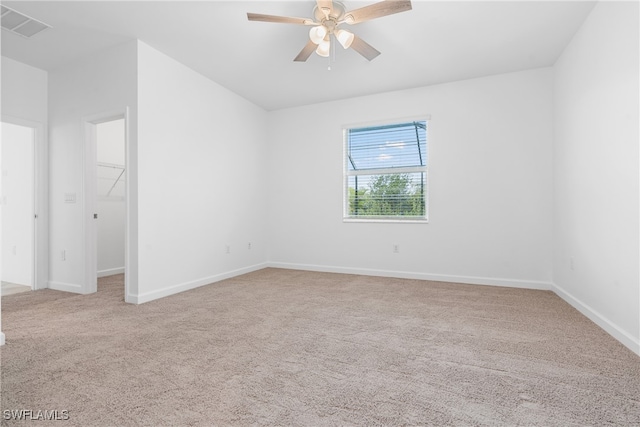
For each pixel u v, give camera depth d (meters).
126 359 2.04
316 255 5.24
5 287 4.07
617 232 2.38
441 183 4.43
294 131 5.40
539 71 3.95
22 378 1.80
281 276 4.75
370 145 4.99
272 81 4.36
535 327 2.61
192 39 3.30
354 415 1.47
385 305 3.25
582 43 2.98
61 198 3.90
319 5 2.39
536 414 1.48
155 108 3.50
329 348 2.21
